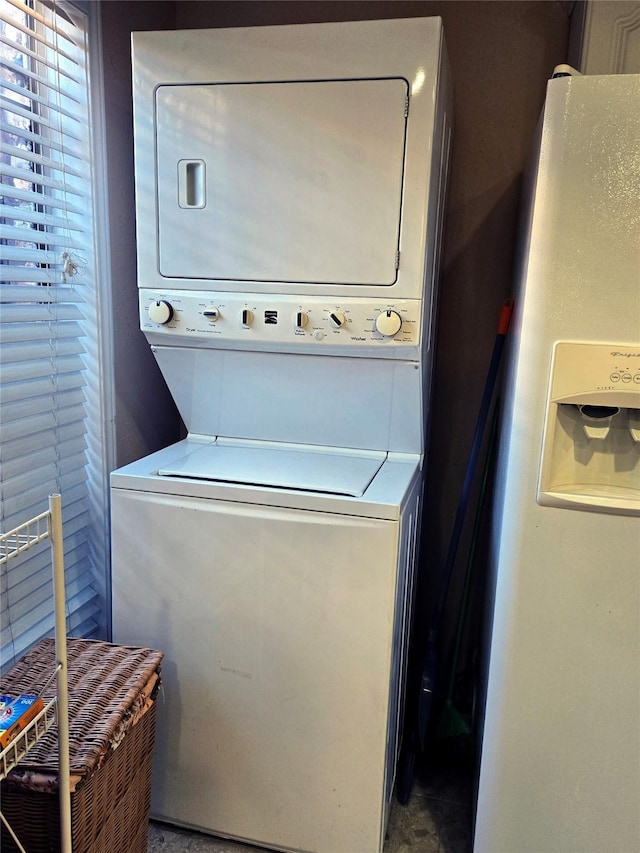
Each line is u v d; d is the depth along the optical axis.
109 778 1.50
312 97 1.72
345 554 1.72
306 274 1.82
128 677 1.61
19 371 1.78
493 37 2.23
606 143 1.38
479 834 1.75
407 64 1.66
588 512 1.52
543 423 1.51
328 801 1.87
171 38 1.79
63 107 1.94
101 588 2.21
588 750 1.63
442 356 2.48
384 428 2.09
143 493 1.85
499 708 1.66
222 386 2.12
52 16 1.83
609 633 1.57
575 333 1.46
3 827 1.37
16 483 1.80
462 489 2.35
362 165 1.72
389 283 1.76
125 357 2.20
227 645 1.86
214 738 1.92
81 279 2.02
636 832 1.65
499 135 2.29
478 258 2.38
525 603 1.59
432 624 2.38
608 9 1.88
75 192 1.93
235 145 1.80
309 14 2.33
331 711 1.81
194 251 1.88
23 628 1.84
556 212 1.43
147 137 1.86
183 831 2.04
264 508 1.76
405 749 2.39
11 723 1.12
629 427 1.53
